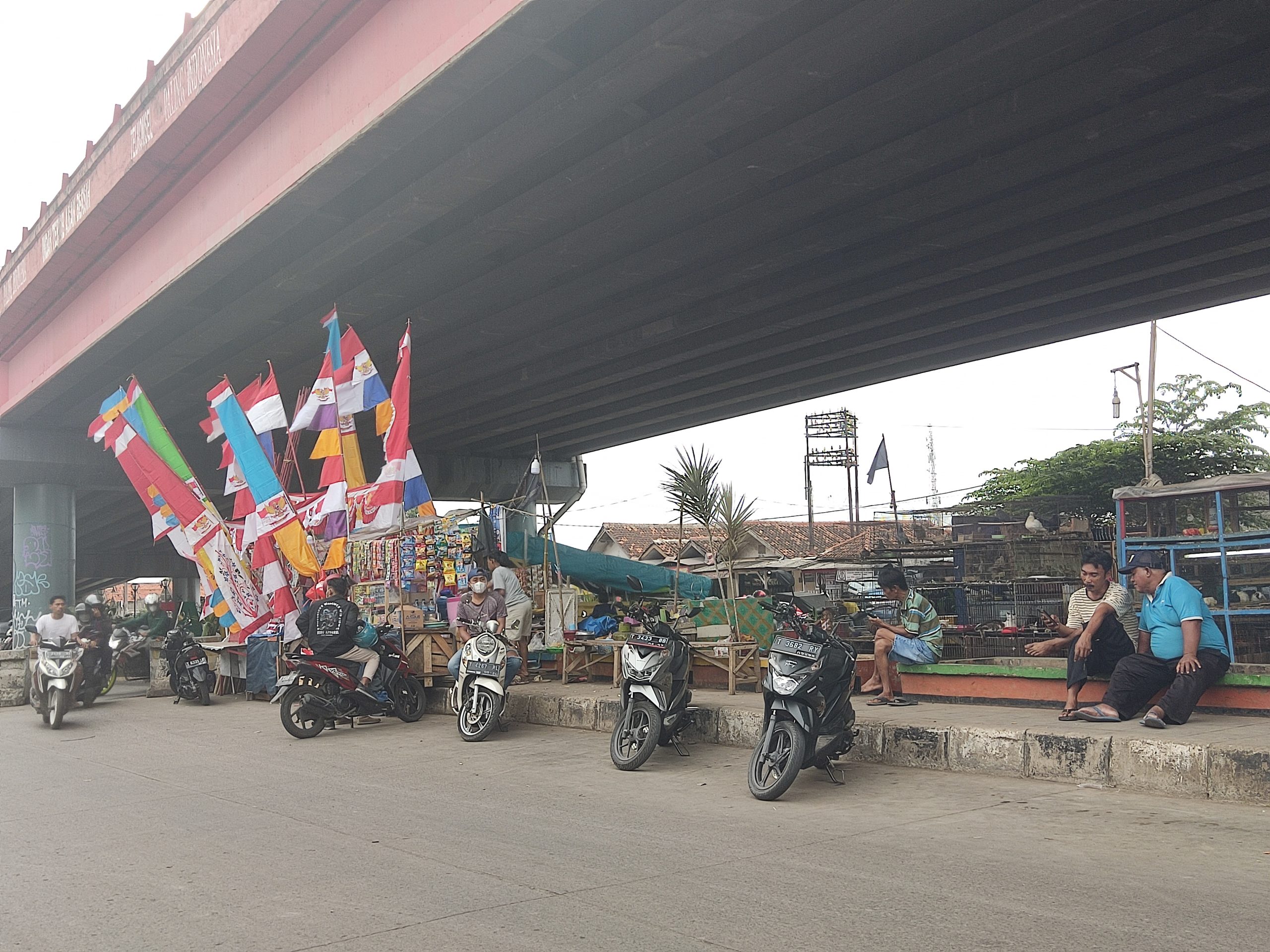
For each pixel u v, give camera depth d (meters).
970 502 33.25
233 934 4.19
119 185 15.02
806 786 7.25
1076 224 12.72
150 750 10.08
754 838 5.71
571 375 21.67
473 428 27.39
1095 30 8.80
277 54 11.82
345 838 5.87
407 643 12.59
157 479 14.81
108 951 4.03
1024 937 3.95
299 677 10.66
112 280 18.02
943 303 15.71
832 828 5.92
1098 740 6.88
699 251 14.03
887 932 4.03
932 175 11.99
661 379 21.50
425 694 12.62
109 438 15.33
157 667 16.42
